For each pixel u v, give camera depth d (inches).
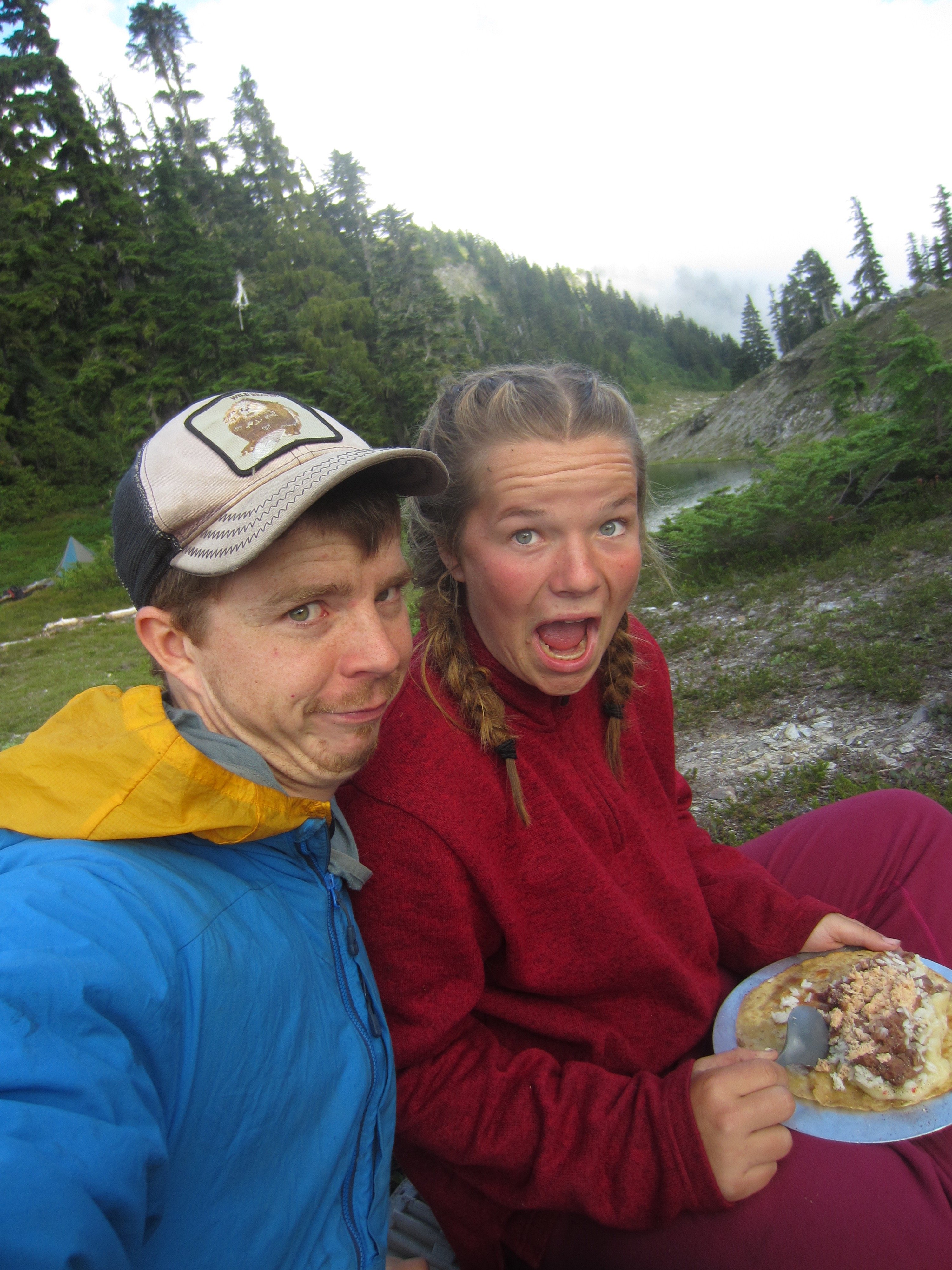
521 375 24.6
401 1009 23.6
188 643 18.1
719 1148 21.1
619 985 26.1
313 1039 18.0
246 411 18.2
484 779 24.1
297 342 863.1
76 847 15.7
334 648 18.0
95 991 13.2
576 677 25.7
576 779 26.7
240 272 846.5
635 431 25.5
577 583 23.9
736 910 30.8
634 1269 22.9
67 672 268.2
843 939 29.3
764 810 63.3
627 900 26.0
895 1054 23.9
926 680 79.8
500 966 26.1
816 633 102.3
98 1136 11.8
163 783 16.6
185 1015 14.9
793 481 162.2
